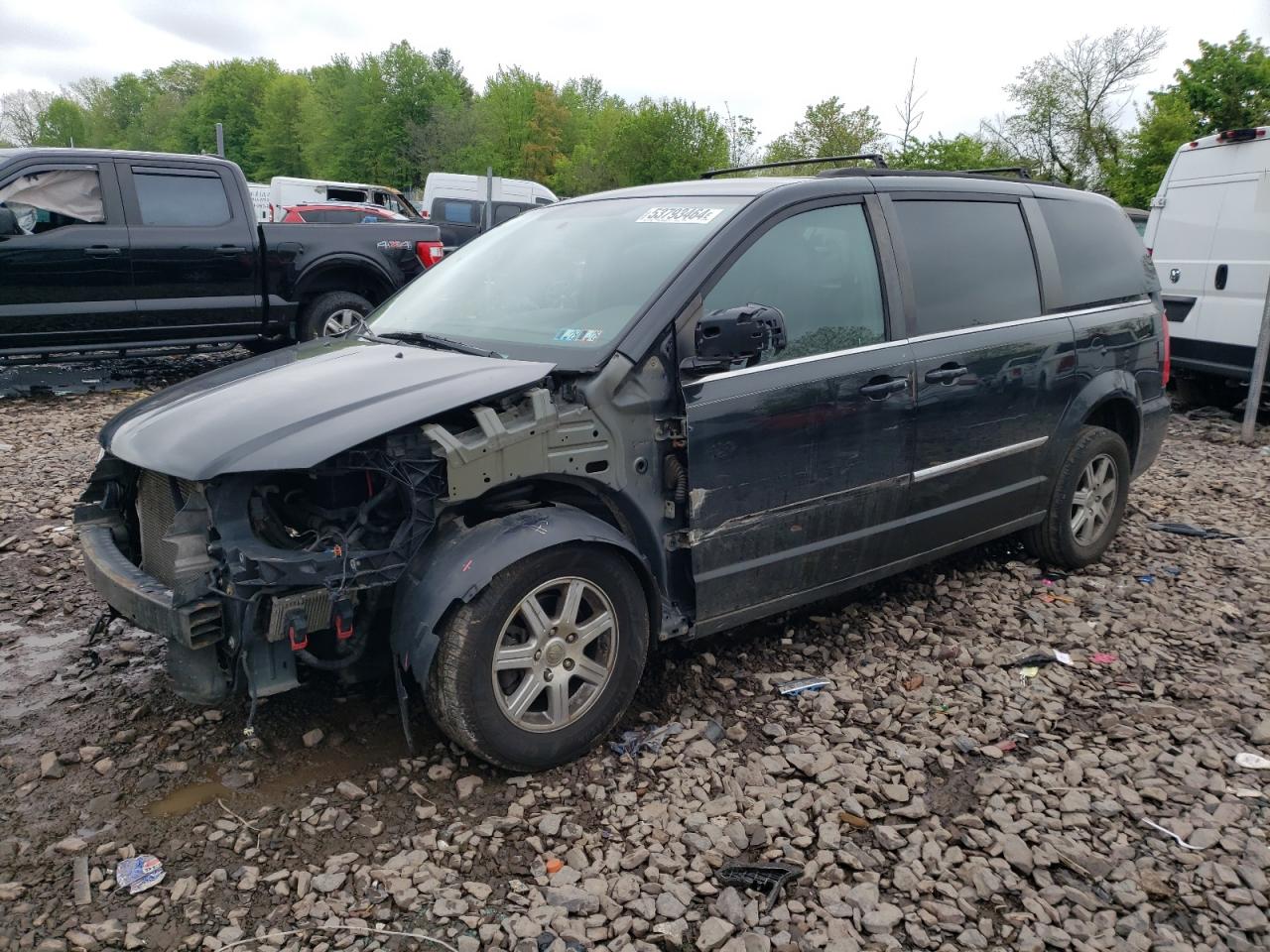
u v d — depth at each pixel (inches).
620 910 100.8
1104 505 205.2
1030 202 187.8
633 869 107.4
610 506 132.0
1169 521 242.4
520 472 119.0
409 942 96.0
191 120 4106.8
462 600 112.3
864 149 1094.4
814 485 145.6
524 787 121.8
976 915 101.5
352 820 114.6
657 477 132.9
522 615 119.9
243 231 379.2
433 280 173.3
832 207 152.7
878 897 103.6
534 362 128.5
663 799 120.1
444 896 101.5
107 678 148.3
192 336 377.1
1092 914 102.1
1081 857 110.2
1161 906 103.9
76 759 125.8
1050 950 97.7
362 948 95.0
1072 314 188.5
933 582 194.1
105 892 102.1
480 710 116.3
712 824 114.7
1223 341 364.8
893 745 132.7
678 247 140.3
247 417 116.0
